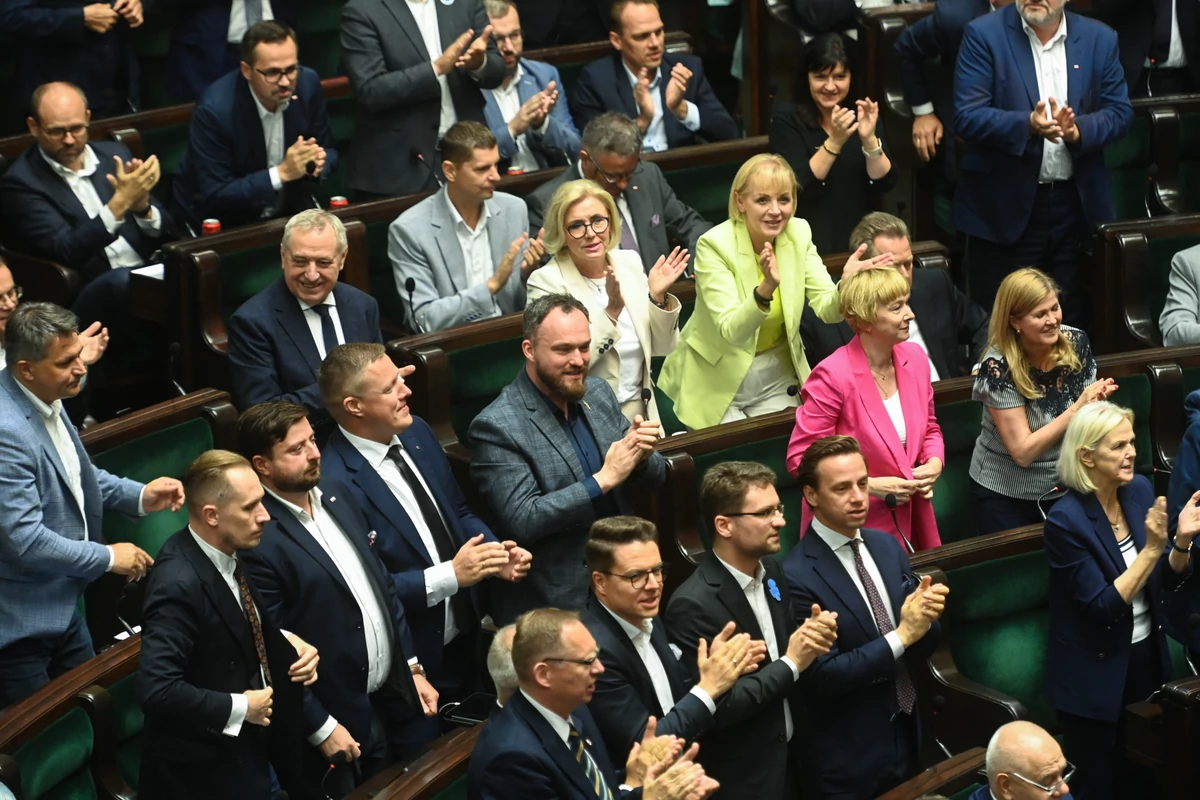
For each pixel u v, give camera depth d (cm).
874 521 1564
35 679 1386
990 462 1644
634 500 1592
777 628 1338
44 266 2028
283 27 2061
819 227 2045
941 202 2355
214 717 1187
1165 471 1802
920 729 1416
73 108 2022
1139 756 1436
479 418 1452
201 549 1227
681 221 2014
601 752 1190
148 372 2070
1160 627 1492
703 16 2902
